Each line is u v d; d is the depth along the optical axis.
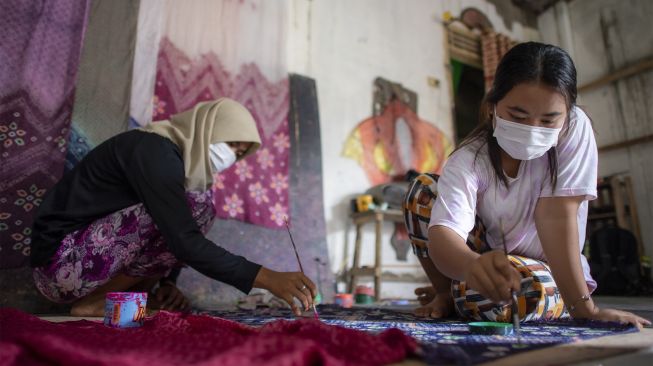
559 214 1.24
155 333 0.92
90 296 1.73
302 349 0.58
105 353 0.60
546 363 0.64
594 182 1.23
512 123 1.11
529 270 1.23
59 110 2.30
